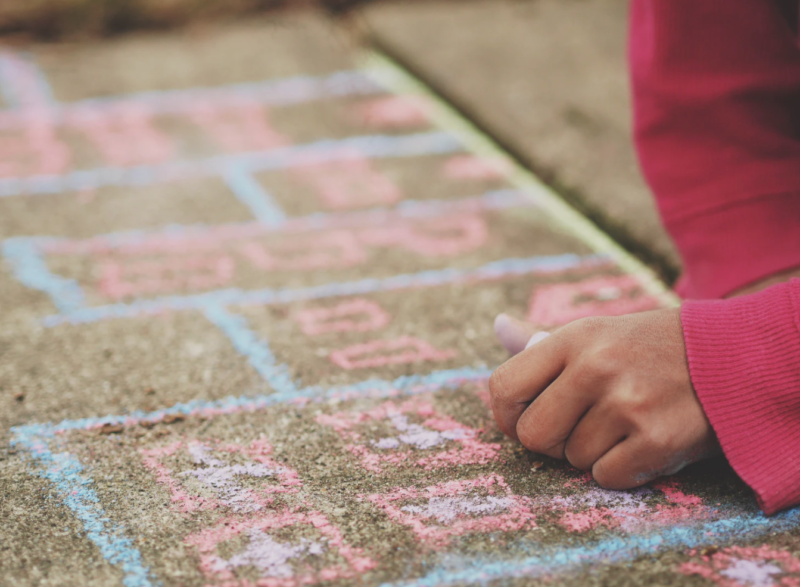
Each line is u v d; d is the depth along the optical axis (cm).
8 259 212
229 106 301
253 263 213
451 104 299
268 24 359
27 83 313
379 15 357
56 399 160
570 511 131
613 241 225
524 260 216
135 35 352
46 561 121
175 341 180
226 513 131
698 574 117
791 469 122
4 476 139
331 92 312
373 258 217
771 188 152
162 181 254
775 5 151
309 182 256
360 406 159
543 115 280
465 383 166
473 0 372
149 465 143
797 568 117
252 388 164
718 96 152
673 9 152
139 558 122
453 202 246
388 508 132
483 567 120
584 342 129
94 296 197
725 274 154
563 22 351
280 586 117
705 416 124
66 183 252
